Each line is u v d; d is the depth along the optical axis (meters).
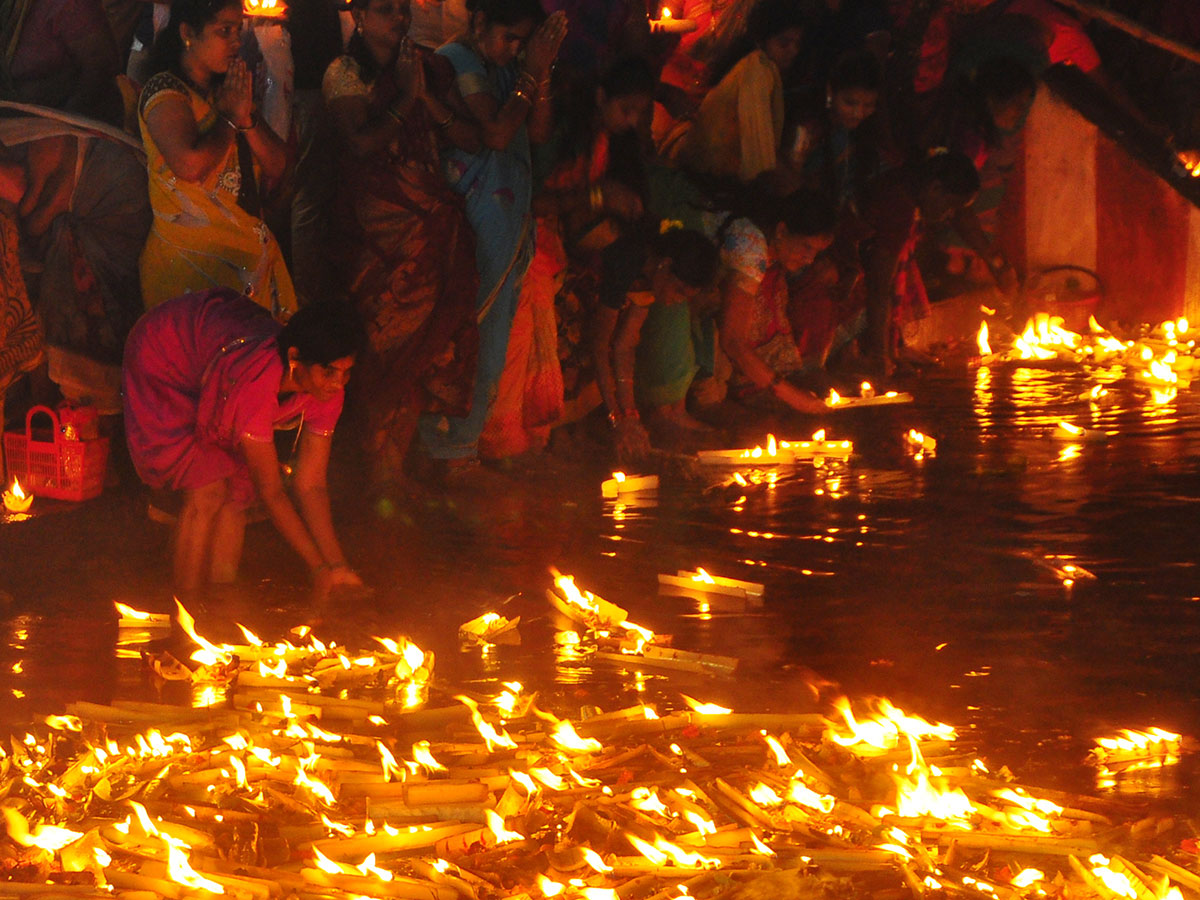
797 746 4.43
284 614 5.97
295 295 7.89
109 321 7.86
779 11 10.41
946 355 12.90
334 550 6.11
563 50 9.69
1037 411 10.32
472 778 4.17
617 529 7.36
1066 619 5.83
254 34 8.08
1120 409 10.36
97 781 4.13
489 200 8.13
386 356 7.86
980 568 6.56
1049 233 13.83
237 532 6.37
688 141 10.40
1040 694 5.03
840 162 10.86
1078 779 4.33
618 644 5.59
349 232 7.84
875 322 11.45
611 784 4.21
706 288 8.96
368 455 7.96
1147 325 13.53
